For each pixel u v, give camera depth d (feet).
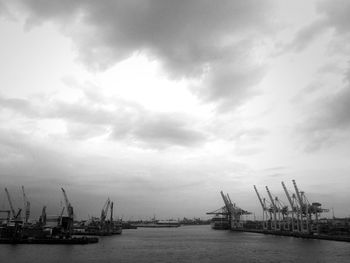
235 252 340.39
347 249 347.56
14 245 384.06
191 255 318.65
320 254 310.65
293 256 301.63
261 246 398.01
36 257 290.15
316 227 561.84
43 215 538.06
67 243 416.87
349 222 640.17
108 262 273.13
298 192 565.12
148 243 461.78
